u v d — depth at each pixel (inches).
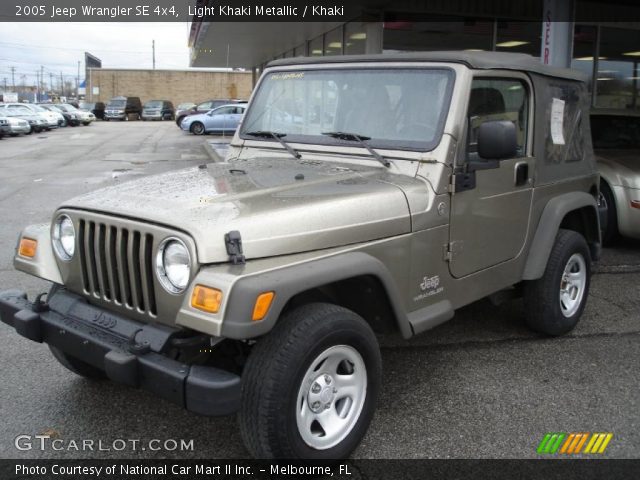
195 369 104.0
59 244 130.1
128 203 119.0
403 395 150.6
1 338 180.7
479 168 146.1
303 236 112.9
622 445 130.0
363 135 148.2
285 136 162.9
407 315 132.0
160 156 773.9
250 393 105.4
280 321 111.0
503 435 133.2
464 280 148.3
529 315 181.3
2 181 531.5
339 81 154.8
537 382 157.9
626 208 283.7
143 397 147.8
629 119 332.5
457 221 142.2
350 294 128.4
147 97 2536.9
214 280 101.0
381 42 505.0
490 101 149.4
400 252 129.6
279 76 169.2
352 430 120.1
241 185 128.4
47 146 947.3
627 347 181.5
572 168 189.0
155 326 111.8
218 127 1223.5
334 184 130.1
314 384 113.2
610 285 242.1
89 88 2546.8
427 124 139.3
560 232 183.0
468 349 178.7
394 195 129.3
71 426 134.9
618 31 556.1
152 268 110.3
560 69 177.6
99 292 122.8
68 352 120.5
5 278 240.4
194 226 105.3
